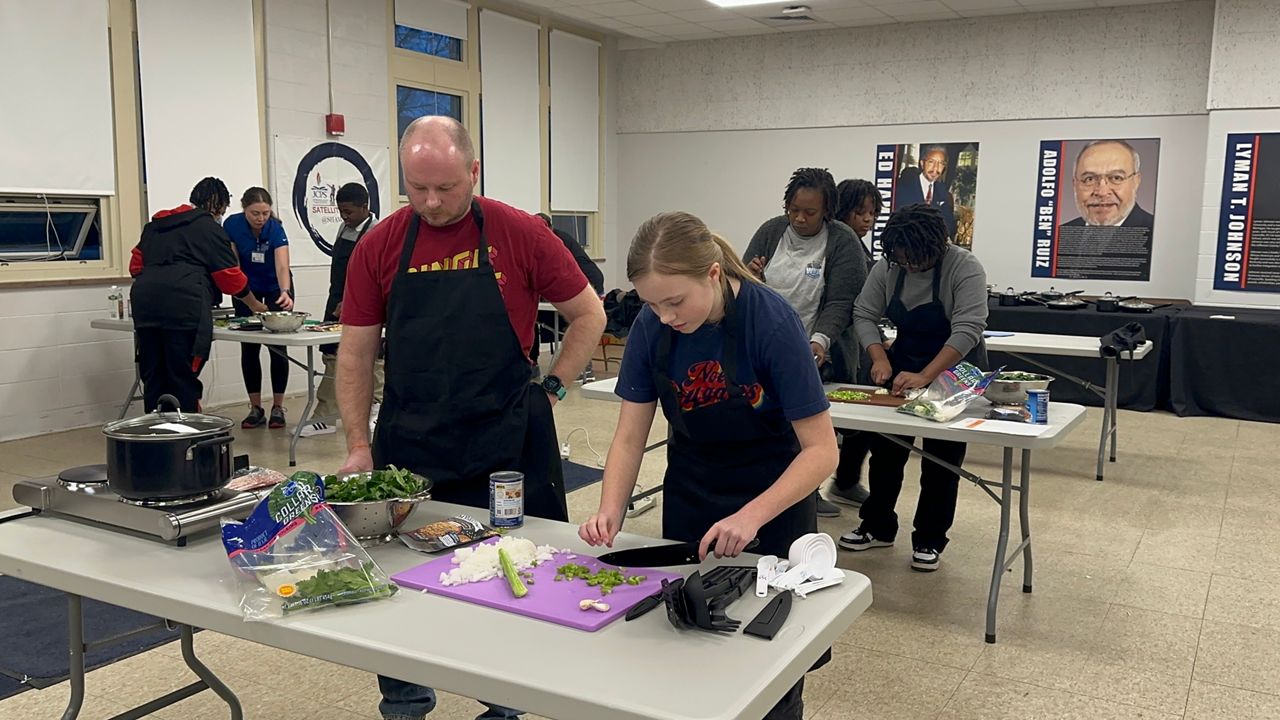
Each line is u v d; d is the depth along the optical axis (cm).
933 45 873
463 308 212
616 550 181
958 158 875
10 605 323
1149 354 693
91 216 596
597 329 236
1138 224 811
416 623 146
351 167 752
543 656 134
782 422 192
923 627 320
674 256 163
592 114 1005
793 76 942
